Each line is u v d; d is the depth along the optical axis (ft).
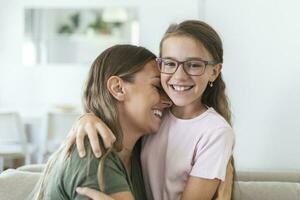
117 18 16.69
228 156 4.42
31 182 5.52
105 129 4.17
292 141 8.46
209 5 9.20
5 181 5.51
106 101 4.46
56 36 17.03
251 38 8.79
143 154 4.88
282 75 8.52
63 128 13.98
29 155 13.93
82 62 17.03
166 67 4.47
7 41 17.08
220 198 4.44
